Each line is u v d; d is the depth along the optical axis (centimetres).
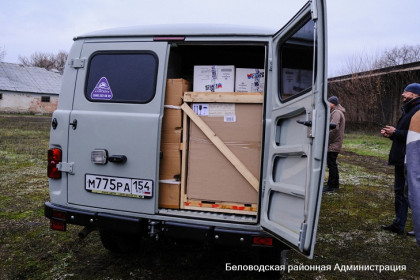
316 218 212
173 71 366
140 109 290
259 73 305
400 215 442
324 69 208
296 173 235
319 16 206
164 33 290
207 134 287
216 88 307
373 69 2259
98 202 298
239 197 286
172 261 348
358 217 509
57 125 310
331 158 643
